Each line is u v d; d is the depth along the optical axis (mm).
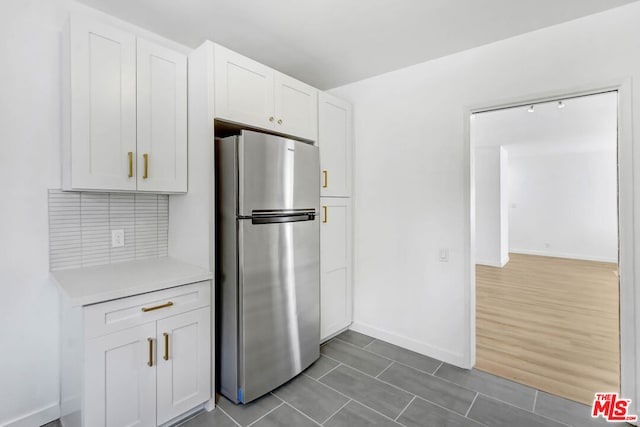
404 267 2709
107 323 1429
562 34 1980
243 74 2008
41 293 1729
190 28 2090
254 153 1910
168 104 1932
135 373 1522
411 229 2666
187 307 1728
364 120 2957
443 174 2488
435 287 2539
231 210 1907
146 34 2117
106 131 1689
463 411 1871
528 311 3605
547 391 2074
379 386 2133
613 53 1821
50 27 1728
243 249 1863
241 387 1892
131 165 1771
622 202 1804
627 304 1787
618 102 1821
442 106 2482
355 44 2295
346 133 2912
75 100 1585
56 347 1780
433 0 1781
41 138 1711
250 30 2109
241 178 1855
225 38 2217
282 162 2090
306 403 1945
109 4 1823
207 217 1864
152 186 1871
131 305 1503
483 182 6211
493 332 3031
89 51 1627
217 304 2020
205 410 1869
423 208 2596
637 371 1758
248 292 1891
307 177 2297
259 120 2102
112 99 1707
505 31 2098
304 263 2268
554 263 6387
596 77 1871
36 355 1718
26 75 1659
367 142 2938
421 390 2088
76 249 1855
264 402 1954
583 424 1760
